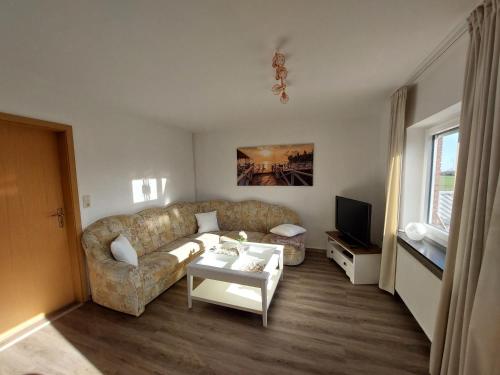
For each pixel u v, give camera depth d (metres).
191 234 3.65
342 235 3.20
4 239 1.86
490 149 0.98
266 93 2.31
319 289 2.51
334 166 3.57
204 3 1.05
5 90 1.74
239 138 4.07
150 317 2.07
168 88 2.13
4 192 1.85
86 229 2.33
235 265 2.21
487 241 0.92
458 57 1.43
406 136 2.26
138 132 3.13
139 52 1.50
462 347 1.05
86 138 2.39
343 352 1.65
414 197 2.29
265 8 1.09
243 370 1.51
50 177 2.16
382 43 1.42
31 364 1.59
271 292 2.21
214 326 1.95
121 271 2.06
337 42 1.41
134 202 3.05
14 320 1.91
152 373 1.51
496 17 0.97
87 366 1.57
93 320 2.04
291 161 3.78
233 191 4.22
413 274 1.86
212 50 1.48
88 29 1.24
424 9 1.12
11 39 1.33
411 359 1.58
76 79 1.92
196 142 4.41
